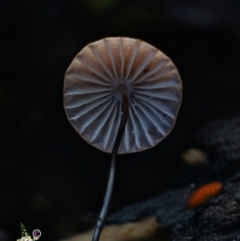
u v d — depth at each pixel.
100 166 0.35
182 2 0.43
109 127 0.23
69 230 0.29
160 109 0.22
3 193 0.31
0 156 0.34
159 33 0.43
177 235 0.23
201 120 0.37
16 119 0.38
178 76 0.22
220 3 0.43
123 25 0.43
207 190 0.25
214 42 0.42
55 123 0.38
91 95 0.22
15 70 0.41
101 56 0.22
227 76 0.41
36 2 0.42
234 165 0.26
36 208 0.30
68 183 0.34
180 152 0.30
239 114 0.29
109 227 0.24
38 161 0.35
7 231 0.30
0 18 0.42
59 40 0.42
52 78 0.41
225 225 0.23
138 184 0.31
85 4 0.43
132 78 0.22
